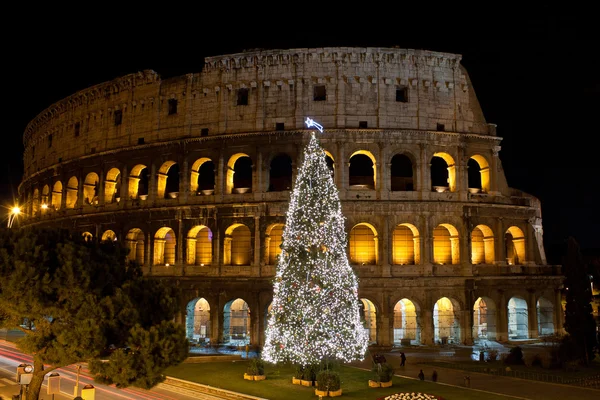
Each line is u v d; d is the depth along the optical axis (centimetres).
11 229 3491
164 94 8512
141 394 4766
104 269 3453
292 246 5525
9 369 5762
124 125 8831
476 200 7844
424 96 7900
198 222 7938
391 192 7656
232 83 8100
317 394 4509
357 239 7894
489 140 8112
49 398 4409
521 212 8119
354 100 7788
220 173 7981
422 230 7606
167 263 8631
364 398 4419
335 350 5206
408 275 7444
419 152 7781
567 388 4916
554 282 8019
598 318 9306
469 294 7506
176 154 8281
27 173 11119
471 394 4609
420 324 7419
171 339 3219
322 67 7875
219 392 4756
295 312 5281
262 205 7662
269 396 4522
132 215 8362
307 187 5678
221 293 7675
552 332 7981
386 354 6819
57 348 3066
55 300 3222
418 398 3962
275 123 7881
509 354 6244
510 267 7844
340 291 5388
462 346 7325
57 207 9906
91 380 5341
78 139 9462
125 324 3259
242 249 8169
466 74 8200
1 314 3275
